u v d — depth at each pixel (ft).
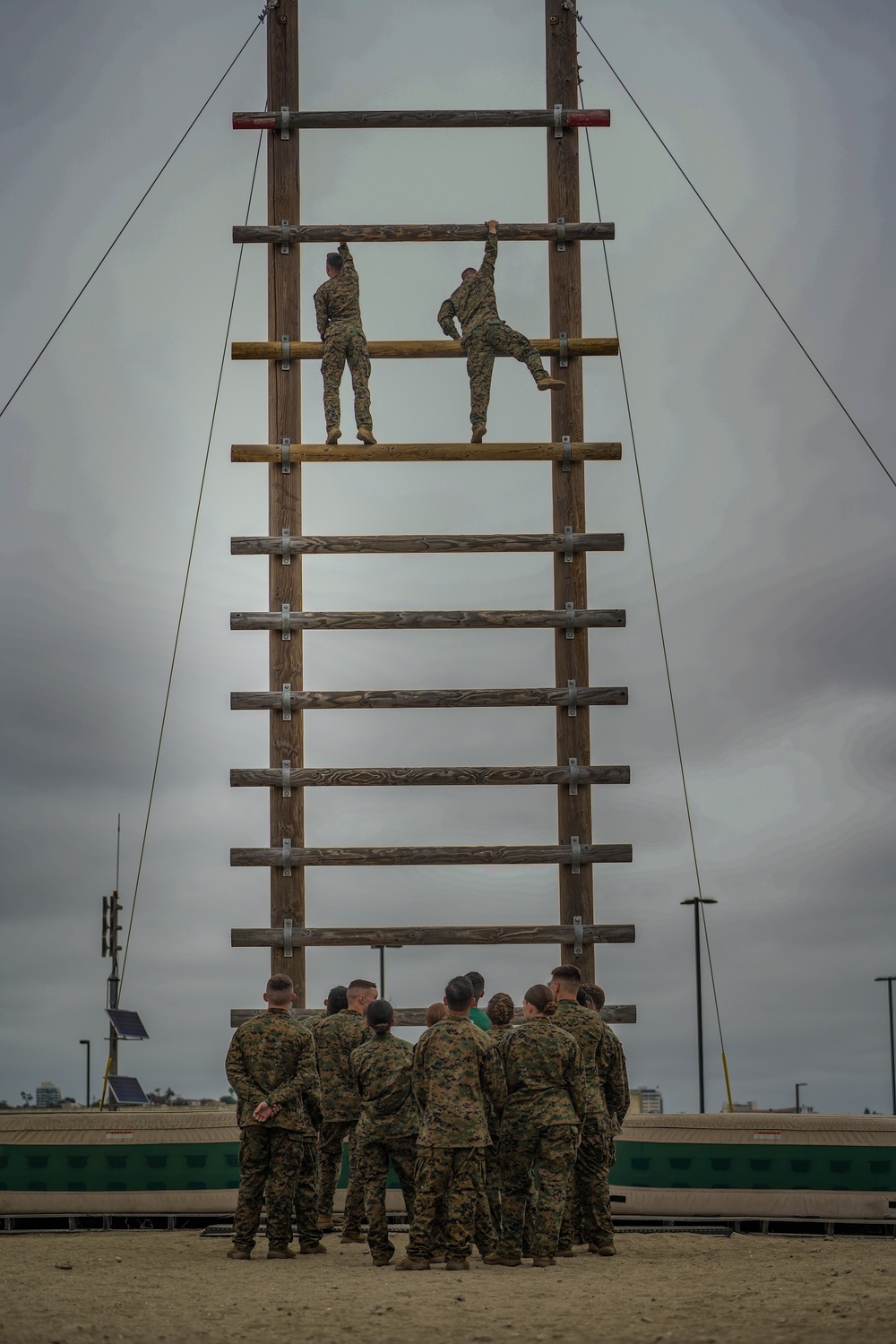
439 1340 26.76
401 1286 33.22
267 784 50.96
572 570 52.75
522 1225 37.65
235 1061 39.75
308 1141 40.06
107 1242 44.93
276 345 53.52
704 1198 48.26
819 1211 47.50
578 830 51.42
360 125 55.01
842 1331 26.27
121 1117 49.80
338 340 53.52
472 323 53.83
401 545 52.34
